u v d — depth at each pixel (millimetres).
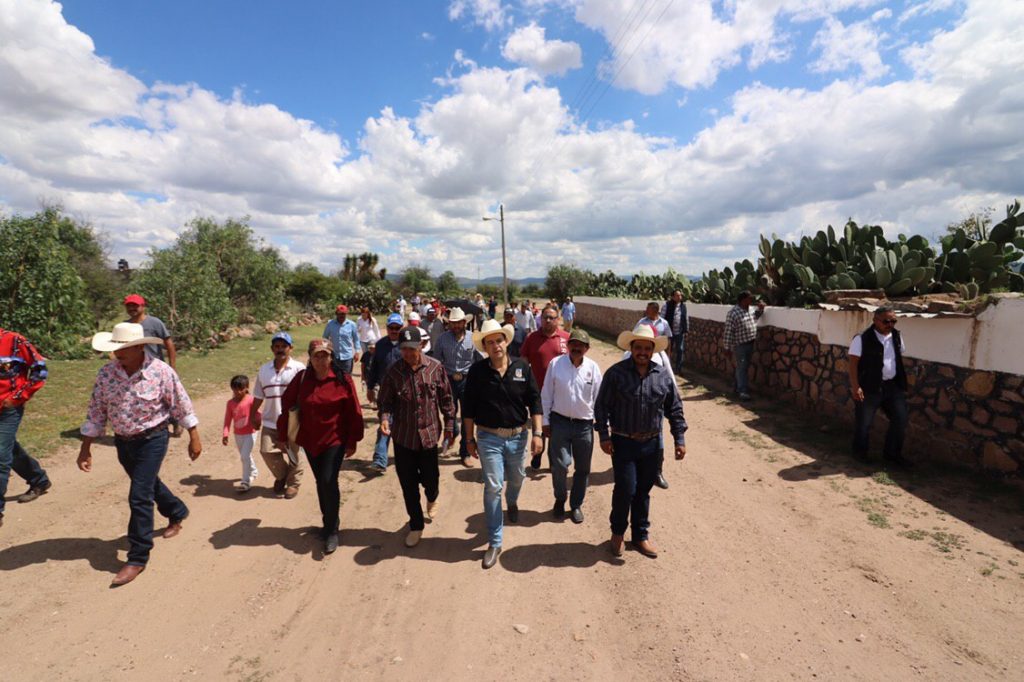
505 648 3166
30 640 3242
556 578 3896
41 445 6609
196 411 9141
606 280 33656
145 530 3973
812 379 7918
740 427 7520
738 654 3010
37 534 4547
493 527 4145
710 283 14250
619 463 4004
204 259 18234
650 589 3695
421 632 3346
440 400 4586
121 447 3988
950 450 5414
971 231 9867
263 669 3051
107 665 3064
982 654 2896
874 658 2924
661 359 4941
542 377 6082
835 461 5887
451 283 65000
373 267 54125
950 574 3623
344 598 3742
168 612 3566
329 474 4344
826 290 8555
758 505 4945
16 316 11336
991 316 4973
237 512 5148
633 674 2910
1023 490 4652
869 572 3719
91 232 20875
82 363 11094
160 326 7141
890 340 5516
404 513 5164
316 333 22156
